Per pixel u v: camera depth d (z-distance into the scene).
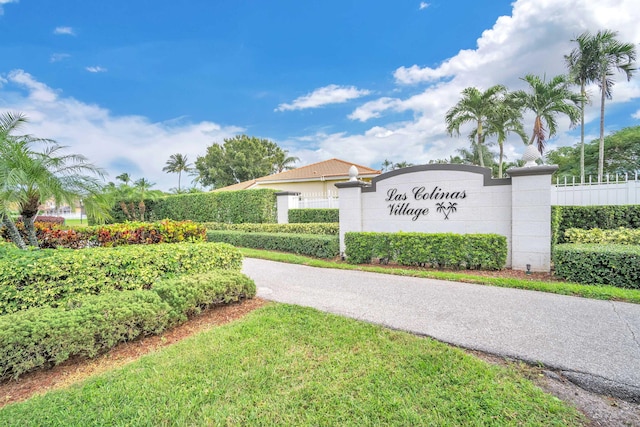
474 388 2.55
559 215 8.16
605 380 2.63
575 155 24.91
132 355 3.33
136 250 4.88
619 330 3.57
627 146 21.16
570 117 16.00
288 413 2.30
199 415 2.30
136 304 3.62
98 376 2.88
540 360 2.97
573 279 5.59
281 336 3.57
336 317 4.14
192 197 17.09
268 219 14.13
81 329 3.12
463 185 7.27
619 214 8.14
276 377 2.75
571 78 15.94
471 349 3.25
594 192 9.29
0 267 3.63
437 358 3.02
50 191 6.30
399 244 7.31
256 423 2.21
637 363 2.88
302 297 5.15
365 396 2.46
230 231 12.80
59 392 2.64
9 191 5.66
